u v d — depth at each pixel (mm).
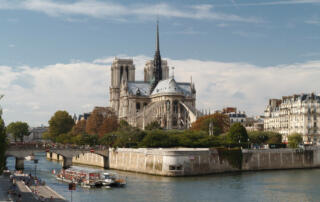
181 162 159625
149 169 168250
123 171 183125
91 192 124125
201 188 130125
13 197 103250
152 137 198500
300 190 128000
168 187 132000
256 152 184000
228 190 127000
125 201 110438
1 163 95625
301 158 197125
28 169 190125
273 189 129375
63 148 191500
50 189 121062
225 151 175250
